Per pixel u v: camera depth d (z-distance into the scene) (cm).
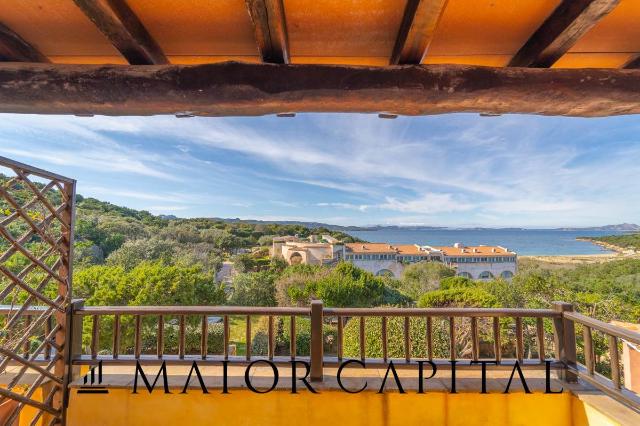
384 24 143
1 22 140
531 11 135
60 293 222
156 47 152
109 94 145
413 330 611
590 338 218
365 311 232
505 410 214
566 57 166
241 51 163
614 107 151
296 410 214
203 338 233
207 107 151
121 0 126
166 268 1068
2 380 219
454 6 132
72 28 145
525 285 1202
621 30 145
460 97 148
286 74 145
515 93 147
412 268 1961
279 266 2031
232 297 1416
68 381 221
